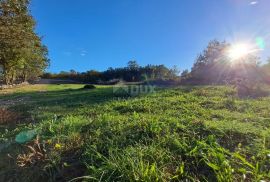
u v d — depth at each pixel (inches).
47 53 1750.7
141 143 165.8
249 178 131.8
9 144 201.3
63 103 446.6
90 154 156.8
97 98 486.3
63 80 2313.0
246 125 196.7
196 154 148.2
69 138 184.1
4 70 1405.0
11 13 668.7
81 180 142.6
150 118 213.3
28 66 1657.2
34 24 790.5
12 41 689.0
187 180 133.6
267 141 165.0
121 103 345.1
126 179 130.3
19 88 1278.3
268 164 140.6
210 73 732.7
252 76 590.2
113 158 146.1
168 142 163.2
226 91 417.1
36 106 432.8
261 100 337.1
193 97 364.2
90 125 211.6
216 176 132.5
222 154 141.6
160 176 131.9
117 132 185.2
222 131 175.9
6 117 333.1
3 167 171.8
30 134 205.6
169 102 330.3
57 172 152.0
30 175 156.0
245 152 152.9
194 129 181.2
